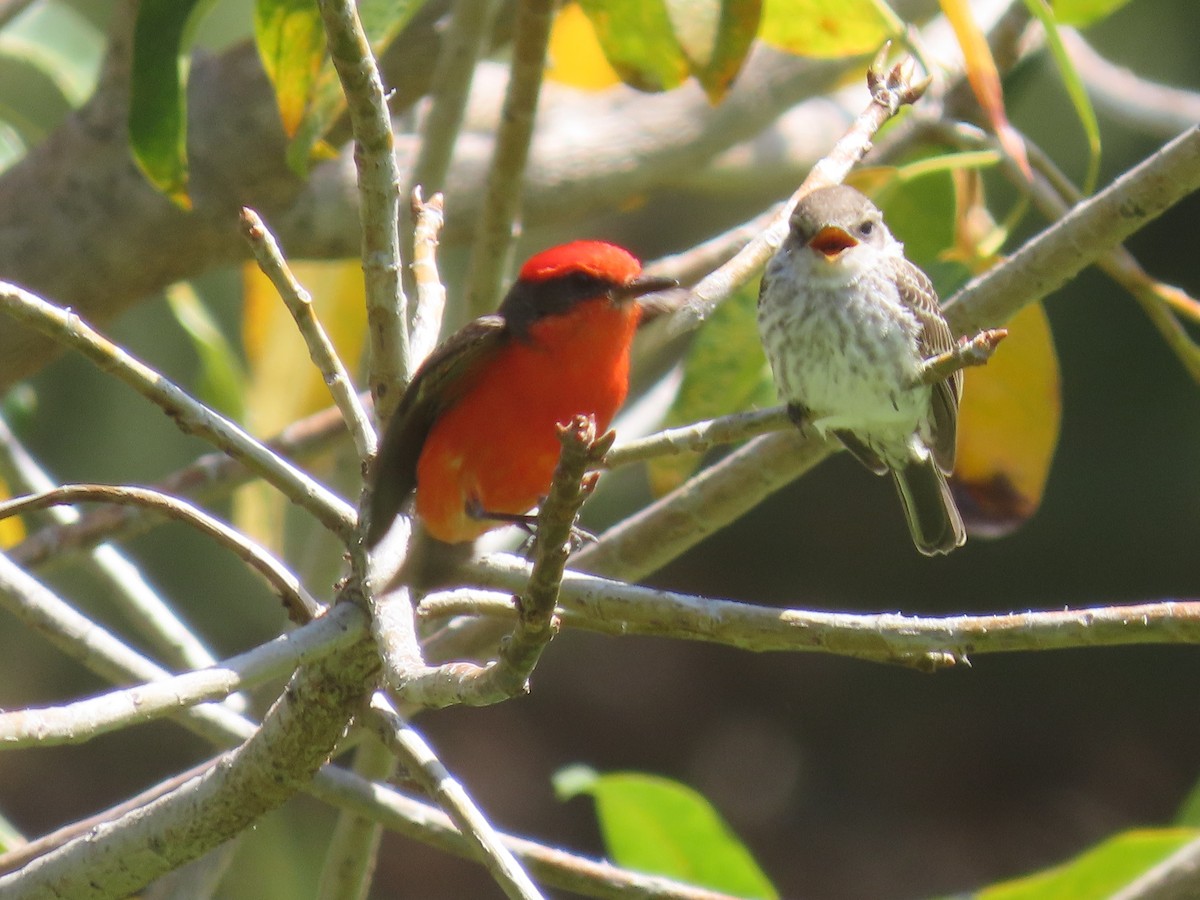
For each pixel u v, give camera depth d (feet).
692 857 33.94
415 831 23.79
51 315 19.99
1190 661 96.32
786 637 20.95
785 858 92.17
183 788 21.49
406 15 27.43
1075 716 96.78
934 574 91.86
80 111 35.06
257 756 21.08
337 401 22.38
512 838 23.89
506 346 22.34
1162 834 32.48
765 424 24.07
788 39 31.55
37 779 84.38
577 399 22.40
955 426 32.09
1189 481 83.76
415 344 23.76
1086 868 32.96
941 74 35.78
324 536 35.19
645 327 28.19
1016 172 34.32
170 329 61.11
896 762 96.43
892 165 35.19
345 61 20.53
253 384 42.63
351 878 27.86
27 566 30.42
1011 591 90.27
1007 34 36.01
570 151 41.52
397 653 20.57
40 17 42.19
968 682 98.12
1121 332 83.46
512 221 30.35
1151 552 85.92
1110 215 27.17
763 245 27.09
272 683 32.32
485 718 96.58
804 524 96.12
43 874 21.61
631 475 77.61
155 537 71.72
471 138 41.27
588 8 29.07
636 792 33.58
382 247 21.79
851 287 30.71
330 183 36.24
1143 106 52.13
